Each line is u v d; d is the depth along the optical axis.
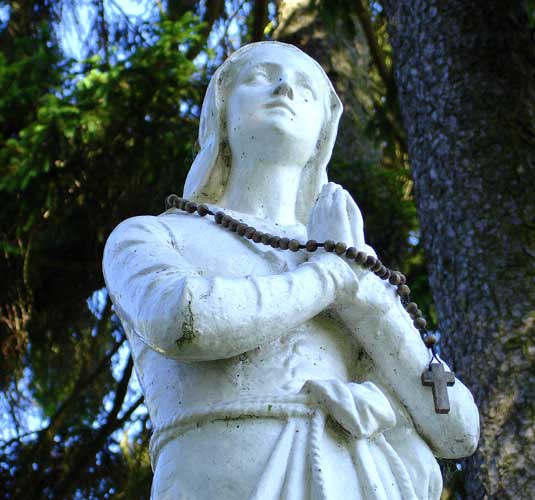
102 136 7.78
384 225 8.28
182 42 7.93
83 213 8.10
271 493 2.43
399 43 6.36
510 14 6.16
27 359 8.34
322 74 3.19
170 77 7.82
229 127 3.10
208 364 2.61
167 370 2.67
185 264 2.71
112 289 2.71
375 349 2.73
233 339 2.50
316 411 2.54
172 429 2.57
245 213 3.03
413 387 2.73
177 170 7.86
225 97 3.13
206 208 2.92
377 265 2.72
